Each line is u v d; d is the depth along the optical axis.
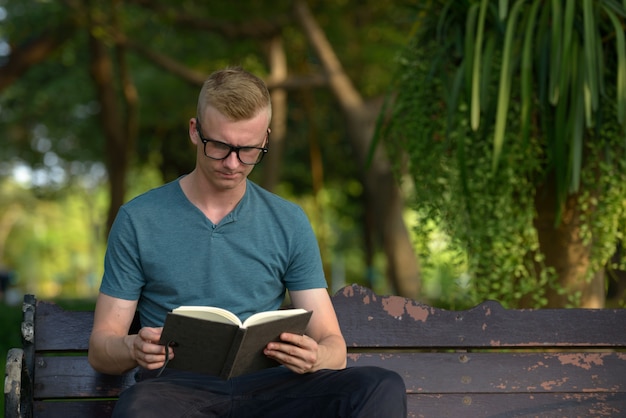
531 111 4.41
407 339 3.46
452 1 4.59
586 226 4.42
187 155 23.34
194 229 3.17
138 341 2.87
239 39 15.18
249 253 3.20
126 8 15.84
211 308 2.82
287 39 16.14
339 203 25.19
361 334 3.45
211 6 14.66
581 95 4.20
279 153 16.56
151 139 22.95
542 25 4.32
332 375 3.06
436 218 4.64
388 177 12.98
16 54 15.06
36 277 55.00
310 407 3.04
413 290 13.03
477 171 4.39
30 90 19.86
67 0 14.54
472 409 3.46
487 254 4.45
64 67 19.78
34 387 3.25
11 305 8.31
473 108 4.20
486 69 4.35
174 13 14.53
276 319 2.83
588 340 3.51
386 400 2.93
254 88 3.07
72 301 9.04
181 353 2.85
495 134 4.16
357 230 28.44
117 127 17.19
